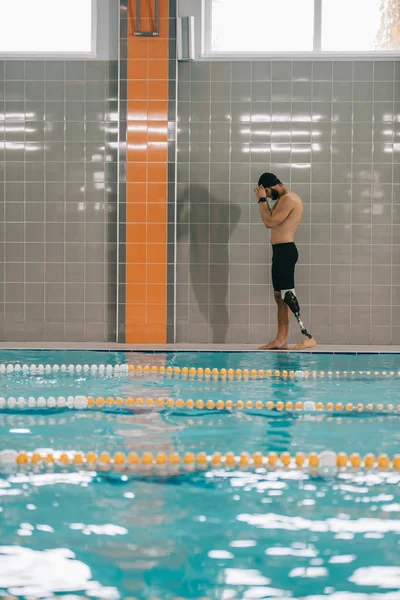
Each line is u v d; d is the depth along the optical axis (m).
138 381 5.45
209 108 8.92
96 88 8.93
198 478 2.71
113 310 8.98
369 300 8.91
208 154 8.93
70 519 2.22
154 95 8.70
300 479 2.70
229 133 8.93
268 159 8.92
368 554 1.95
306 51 8.88
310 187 8.91
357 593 1.72
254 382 5.43
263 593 1.72
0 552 1.96
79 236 8.97
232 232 8.94
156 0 8.60
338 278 8.91
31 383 5.31
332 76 8.87
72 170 8.95
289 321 8.16
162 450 3.16
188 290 8.95
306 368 6.29
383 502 2.40
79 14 8.94
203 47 8.93
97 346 8.25
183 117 8.93
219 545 2.01
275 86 8.90
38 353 7.55
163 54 8.68
